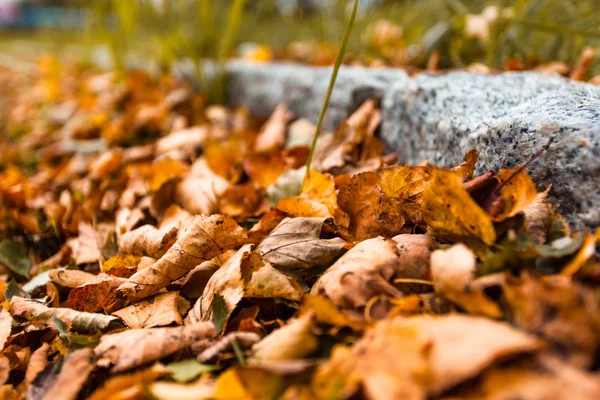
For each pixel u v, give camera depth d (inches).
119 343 13.2
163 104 33.8
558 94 16.9
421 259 13.4
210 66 36.0
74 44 69.6
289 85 28.6
